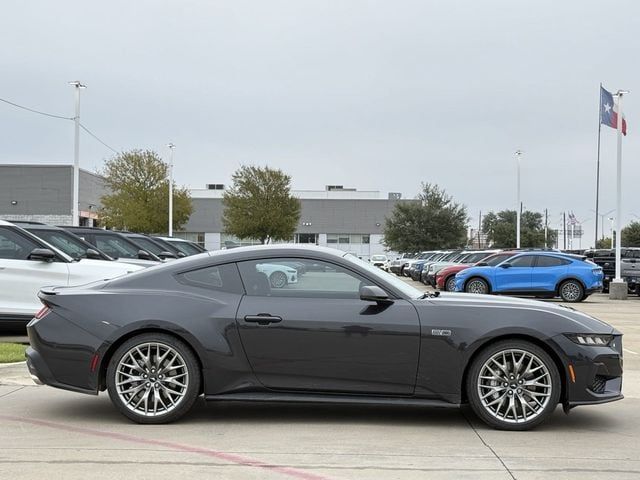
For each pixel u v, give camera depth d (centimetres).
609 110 2578
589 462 512
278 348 598
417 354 592
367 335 593
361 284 614
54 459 507
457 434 591
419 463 505
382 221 8406
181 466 492
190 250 2058
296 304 604
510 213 9981
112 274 1086
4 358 886
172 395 606
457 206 6122
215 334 599
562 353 590
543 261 2302
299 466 495
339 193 11338
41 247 1082
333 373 597
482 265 2406
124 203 4816
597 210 5616
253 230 6062
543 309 611
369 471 485
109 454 521
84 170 5366
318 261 623
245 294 614
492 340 595
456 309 601
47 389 759
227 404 697
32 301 1055
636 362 1008
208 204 8219
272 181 6097
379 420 638
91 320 605
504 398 597
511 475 479
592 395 593
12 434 577
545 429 612
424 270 3222
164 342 602
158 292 616
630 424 637
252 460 508
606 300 2423
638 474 486
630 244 7844
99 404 689
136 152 4931
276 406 691
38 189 5156
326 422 629
